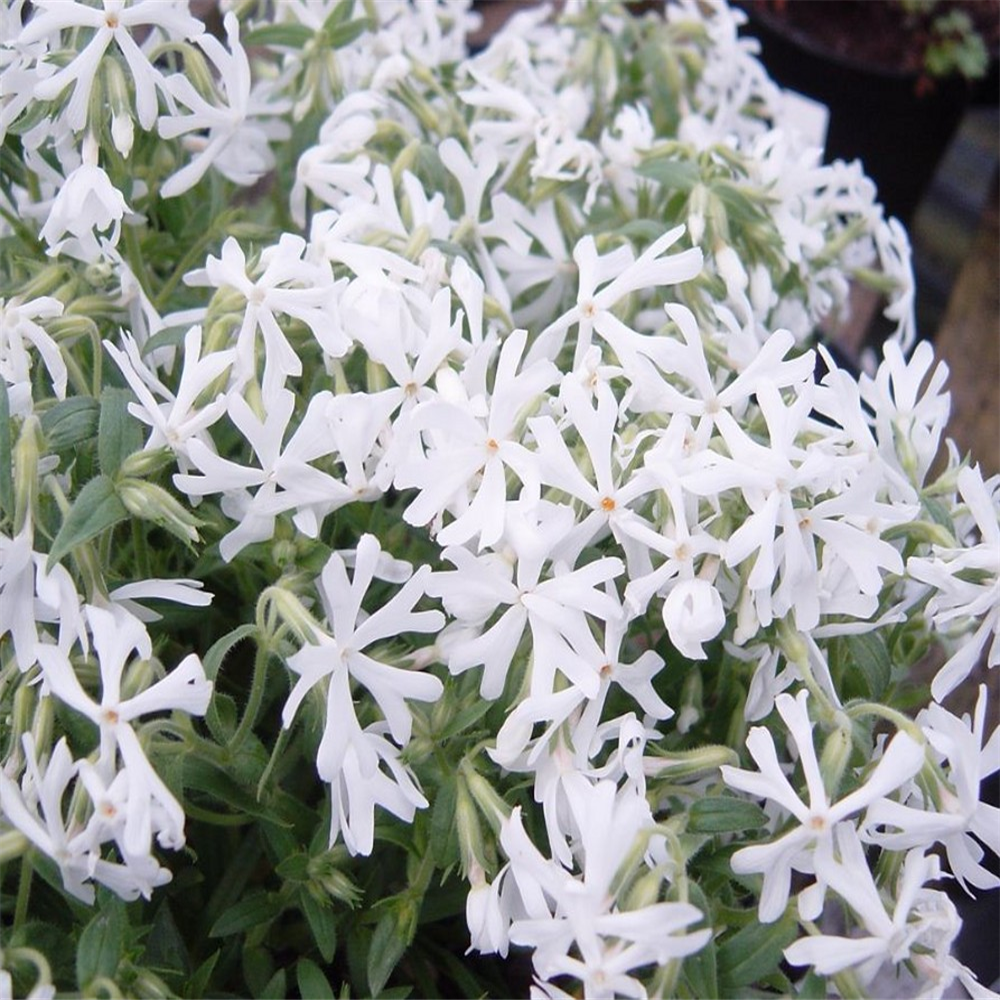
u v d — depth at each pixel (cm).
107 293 17
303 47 20
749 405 17
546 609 13
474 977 16
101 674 13
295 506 14
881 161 35
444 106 21
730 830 13
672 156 19
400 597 13
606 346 16
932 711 13
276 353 14
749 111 25
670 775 14
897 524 15
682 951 12
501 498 13
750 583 13
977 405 28
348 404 13
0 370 14
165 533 18
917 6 33
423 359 14
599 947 12
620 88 24
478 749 14
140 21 16
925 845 13
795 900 13
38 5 15
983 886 14
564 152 19
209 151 17
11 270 18
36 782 12
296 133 20
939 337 29
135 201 19
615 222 20
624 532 14
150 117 16
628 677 14
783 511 13
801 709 13
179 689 12
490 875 14
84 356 16
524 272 19
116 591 14
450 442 14
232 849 17
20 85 16
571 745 13
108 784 12
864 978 13
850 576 14
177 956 15
